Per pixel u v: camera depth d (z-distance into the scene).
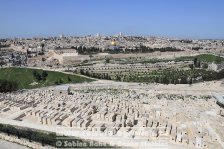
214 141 177.12
